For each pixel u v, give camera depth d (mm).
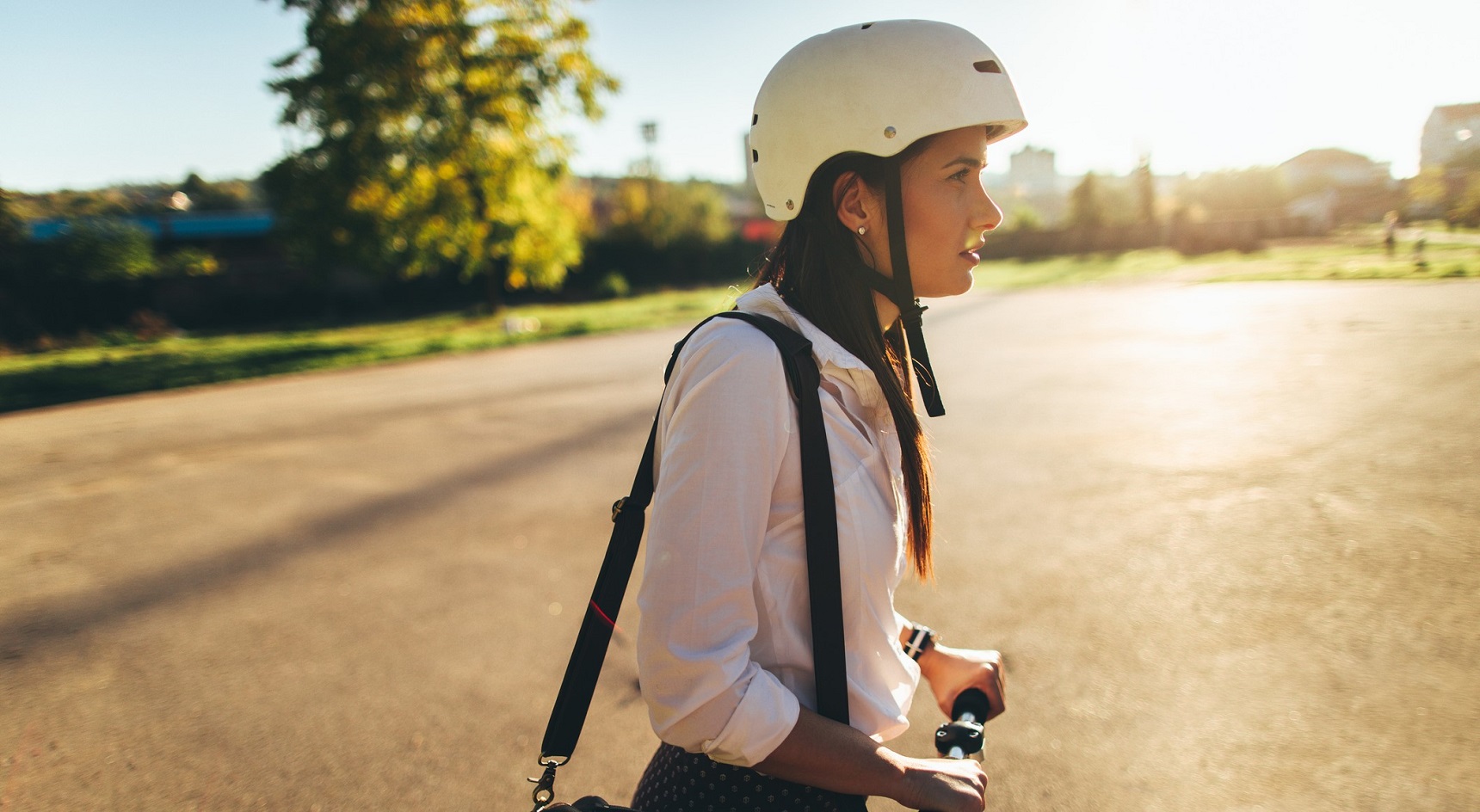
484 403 9555
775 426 875
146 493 6457
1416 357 7527
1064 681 2842
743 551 850
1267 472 4781
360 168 22281
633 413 8273
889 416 1011
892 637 1014
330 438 8086
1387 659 2783
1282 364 7855
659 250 39125
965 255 1016
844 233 1023
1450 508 3996
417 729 2906
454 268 33906
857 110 959
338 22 22047
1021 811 2250
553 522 5027
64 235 27172
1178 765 2375
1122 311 13922
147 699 3250
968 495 4871
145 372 15320
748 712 831
